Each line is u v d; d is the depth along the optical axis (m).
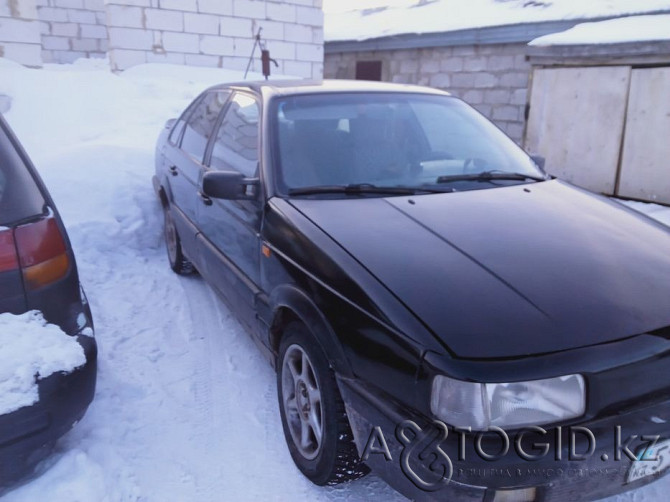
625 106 7.22
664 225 2.73
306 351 2.35
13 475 2.20
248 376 3.29
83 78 8.68
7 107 7.74
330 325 2.15
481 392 1.70
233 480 2.47
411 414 1.83
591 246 2.32
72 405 2.26
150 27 9.44
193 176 3.93
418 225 2.43
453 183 2.99
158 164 5.19
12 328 2.17
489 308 1.89
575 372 1.75
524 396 1.72
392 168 3.01
